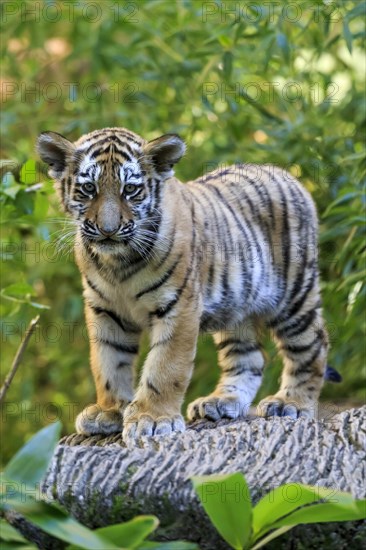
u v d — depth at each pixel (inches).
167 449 287.4
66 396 649.6
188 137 561.9
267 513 250.2
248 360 407.5
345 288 469.7
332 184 521.0
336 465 278.4
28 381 624.7
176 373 353.4
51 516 236.5
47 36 662.5
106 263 355.6
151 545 242.4
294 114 554.3
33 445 247.9
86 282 363.9
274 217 405.1
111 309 363.3
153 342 358.3
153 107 585.0
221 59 507.5
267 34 480.7
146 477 268.4
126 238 348.2
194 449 284.4
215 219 383.6
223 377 410.0
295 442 288.0
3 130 586.6
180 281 356.8
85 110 607.2
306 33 556.1
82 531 233.3
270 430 296.5
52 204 510.0
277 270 404.8
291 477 271.1
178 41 565.0
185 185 388.2
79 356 613.6
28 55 668.1
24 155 538.0
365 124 540.4
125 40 672.4
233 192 400.2
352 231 477.7
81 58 647.1
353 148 515.8
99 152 354.0
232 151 555.2
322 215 507.8
